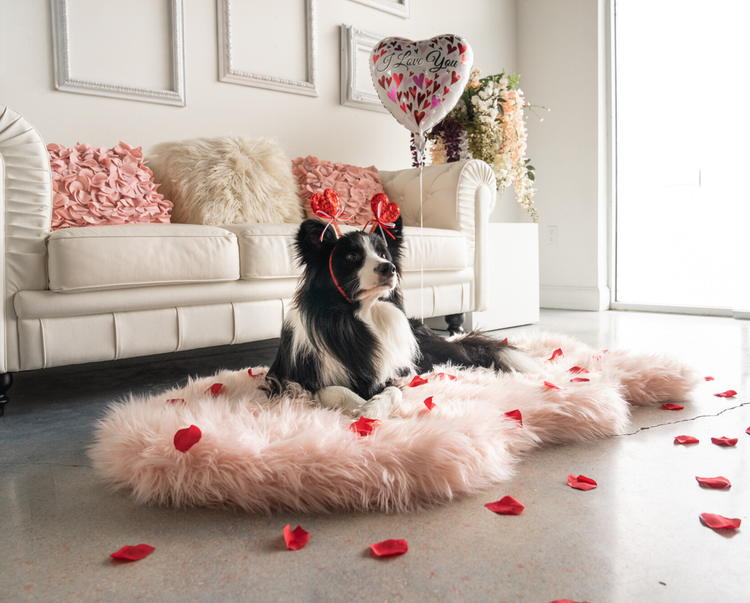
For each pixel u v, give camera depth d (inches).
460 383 67.6
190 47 121.8
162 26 117.7
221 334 86.7
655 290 175.3
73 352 73.8
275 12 134.0
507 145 147.3
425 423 49.1
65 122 106.7
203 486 42.9
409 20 162.2
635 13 171.3
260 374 77.0
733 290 160.1
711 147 160.9
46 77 103.9
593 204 175.5
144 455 44.8
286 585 32.6
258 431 47.5
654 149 171.3
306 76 141.2
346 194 125.3
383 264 59.4
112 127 112.4
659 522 39.3
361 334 62.7
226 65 126.3
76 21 106.6
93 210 88.2
